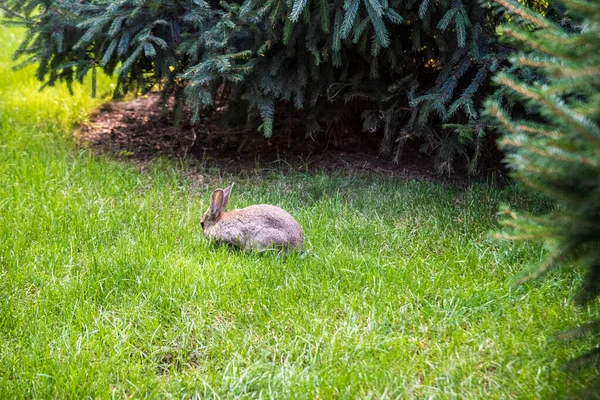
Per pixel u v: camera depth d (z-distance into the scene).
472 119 7.61
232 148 9.78
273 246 6.38
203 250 6.48
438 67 8.21
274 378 4.67
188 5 8.18
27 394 4.61
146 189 8.15
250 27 7.70
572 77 3.66
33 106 10.86
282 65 8.12
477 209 7.42
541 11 7.28
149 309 5.55
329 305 5.52
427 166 8.94
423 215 7.37
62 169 8.39
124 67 7.84
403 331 5.20
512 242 6.39
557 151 3.60
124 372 4.79
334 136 9.49
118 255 6.22
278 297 5.66
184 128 10.44
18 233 6.72
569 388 4.44
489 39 7.30
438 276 5.93
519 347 4.94
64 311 5.48
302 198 7.98
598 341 4.92
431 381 4.61
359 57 8.16
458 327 5.22
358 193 8.04
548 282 5.76
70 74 9.45
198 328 5.29
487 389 4.60
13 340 5.16
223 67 7.37
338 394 4.48
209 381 4.69
